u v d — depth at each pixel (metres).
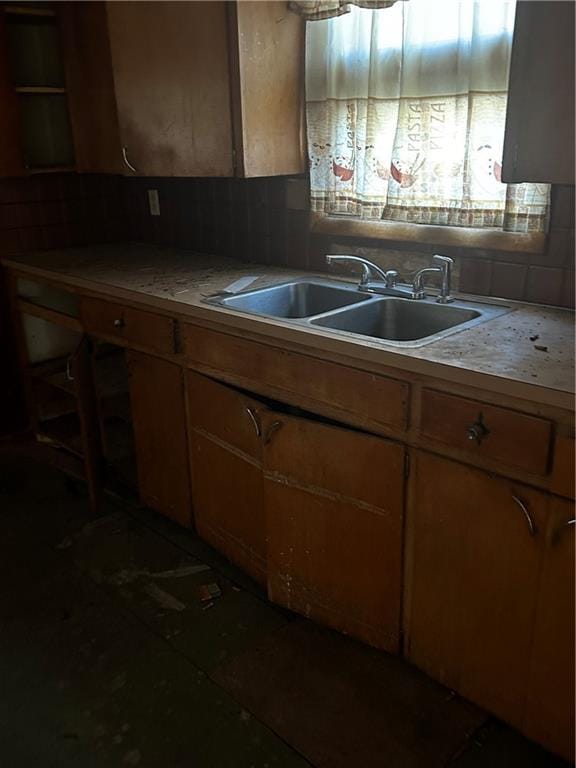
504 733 1.61
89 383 2.47
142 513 2.61
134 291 2.20
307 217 2.43
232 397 1.93
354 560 1.75
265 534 1.99
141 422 2.39
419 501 1.56
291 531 1.87
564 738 1.44
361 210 2.23
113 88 2.54
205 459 2.15
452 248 2.05
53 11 2.68
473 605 1.53
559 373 1.35
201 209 2.85
